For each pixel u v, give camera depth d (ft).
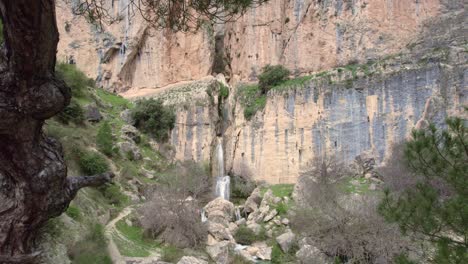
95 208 96.22
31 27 26.08
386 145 136.67
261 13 186.50
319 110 151.12
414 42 149.38
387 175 112.88
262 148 159.84
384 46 156.66
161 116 169.58
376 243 81.51
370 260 83.92
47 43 27.68
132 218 104.68
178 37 195.93
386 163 127.65
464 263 32.71
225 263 91.15
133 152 143.54
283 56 179.01
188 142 166.50
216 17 37.17
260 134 161.79
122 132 151.94
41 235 48.65
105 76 197.67
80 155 108.47
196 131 167.32
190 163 151.94
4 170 31.55
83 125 134.10
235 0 35.81
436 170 37.55
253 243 104.99
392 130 136.87
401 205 40.50
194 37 194.08
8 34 26.96
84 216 82.84
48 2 25.94
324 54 168.14
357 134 142.51
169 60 195.52
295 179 149.48
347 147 143.13
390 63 145.28
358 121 143.54
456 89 129.90
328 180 120.16
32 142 31.14
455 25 142.82
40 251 34.24
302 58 172.76
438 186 40.93
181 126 169.07
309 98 153.99
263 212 116.88
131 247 90.33
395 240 78.48
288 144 154.30
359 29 162.40
